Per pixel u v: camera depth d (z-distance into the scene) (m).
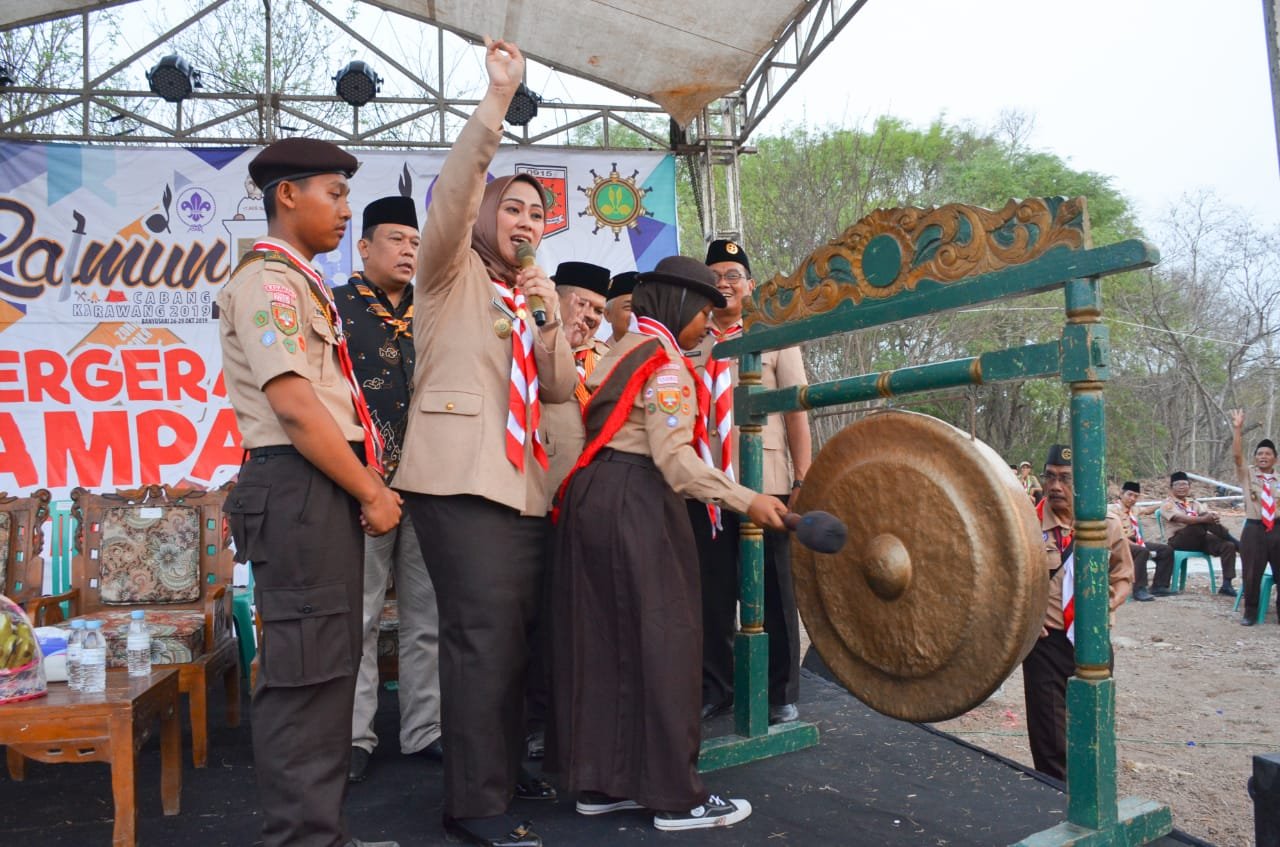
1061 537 3.77
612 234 6.71
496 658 2.43
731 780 2.95
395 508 2.21
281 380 2.01
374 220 3.43
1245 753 5.82
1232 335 22.19
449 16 6.42
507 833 2.39
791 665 3.53
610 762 2.51
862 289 2.82
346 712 2.14
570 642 2.58
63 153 6.14
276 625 2.04
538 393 2.67
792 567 2.93
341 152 2.25
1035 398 19.75
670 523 2.61
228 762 3.32
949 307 2.56
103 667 2.61
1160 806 2.42
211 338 6.27
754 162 16.02
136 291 6.20
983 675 2.29
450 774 2.44
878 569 2.51
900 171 19.41
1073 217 2.25
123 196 6.20
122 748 2.45
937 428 2.43
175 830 2.64
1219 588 11.38
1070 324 2.28
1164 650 8.49
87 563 3.80
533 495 2.58
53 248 6.12
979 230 2.47
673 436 2.54
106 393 6.16
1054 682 3.72
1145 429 23.47
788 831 2.53
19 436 6.05
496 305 2.60
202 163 6.29
